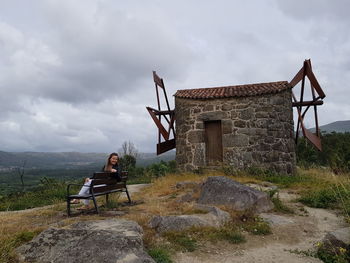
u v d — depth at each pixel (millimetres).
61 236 3584
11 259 3256
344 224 5215
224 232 4539
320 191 7211
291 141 11555
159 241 4129
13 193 11055
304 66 11039
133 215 5332
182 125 12398
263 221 5121
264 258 3777
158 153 13414
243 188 6113
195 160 11852
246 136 11438
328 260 3645
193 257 3729
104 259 3088
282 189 8539
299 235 4684
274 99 11438
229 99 11844
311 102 11781
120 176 6895
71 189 11273
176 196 7750
